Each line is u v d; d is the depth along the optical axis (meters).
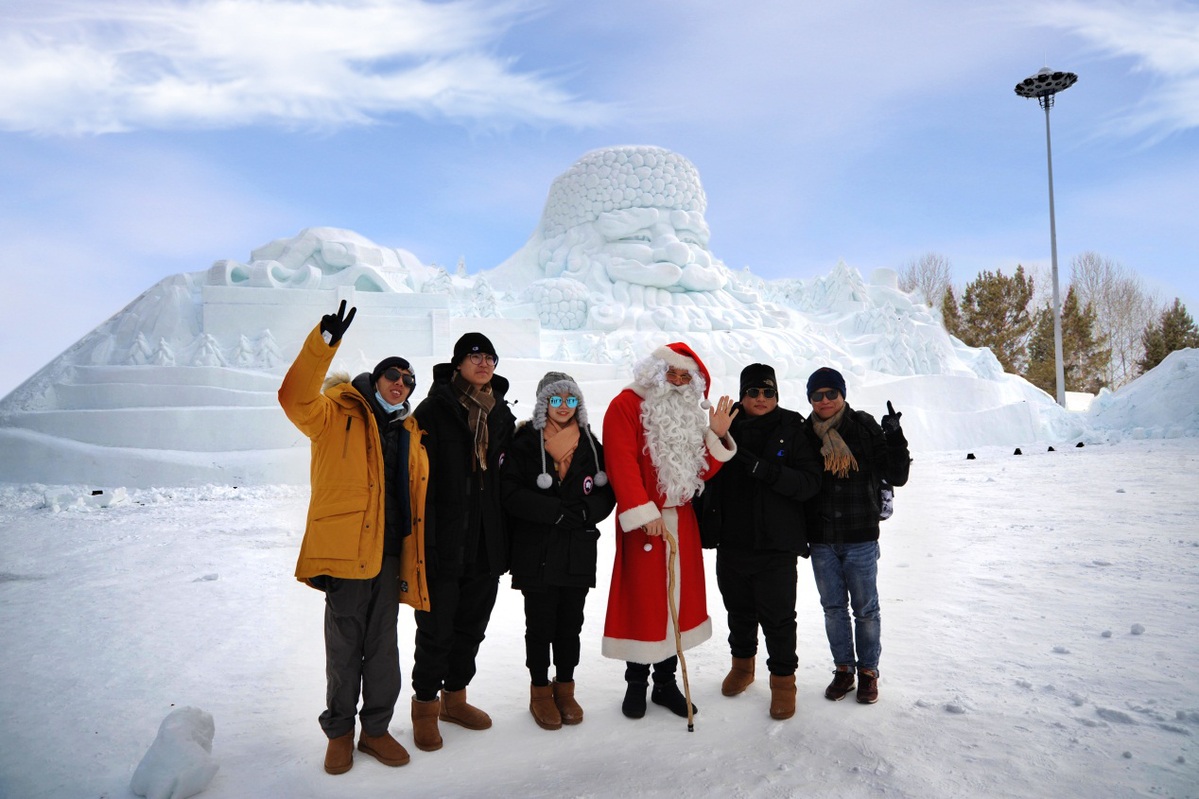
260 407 19.41
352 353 23.22
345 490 3.29
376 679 3.35
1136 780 2.84
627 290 30.52
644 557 3.87
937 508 10.26
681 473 3.89
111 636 5.11
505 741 3.51
